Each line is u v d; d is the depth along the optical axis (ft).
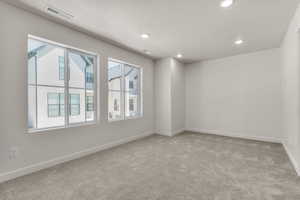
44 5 7.07
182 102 17.66
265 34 10.18
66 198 5.70
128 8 7.26
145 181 6.88
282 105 12.09
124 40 11.22
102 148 11.32
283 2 6.73
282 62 11.67
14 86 7.18
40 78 8.72
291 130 9.02
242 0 6.60
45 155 8.25
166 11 7.49
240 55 14.69
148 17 8.09
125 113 14.02
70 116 10.02
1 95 6.81
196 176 7.32
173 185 6.55
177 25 8.92
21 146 7.37
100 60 11.19
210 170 7.94
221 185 6.52
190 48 12.94
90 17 8.11
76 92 10.36
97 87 11.17
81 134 10.01
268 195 5.81
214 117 16.38
